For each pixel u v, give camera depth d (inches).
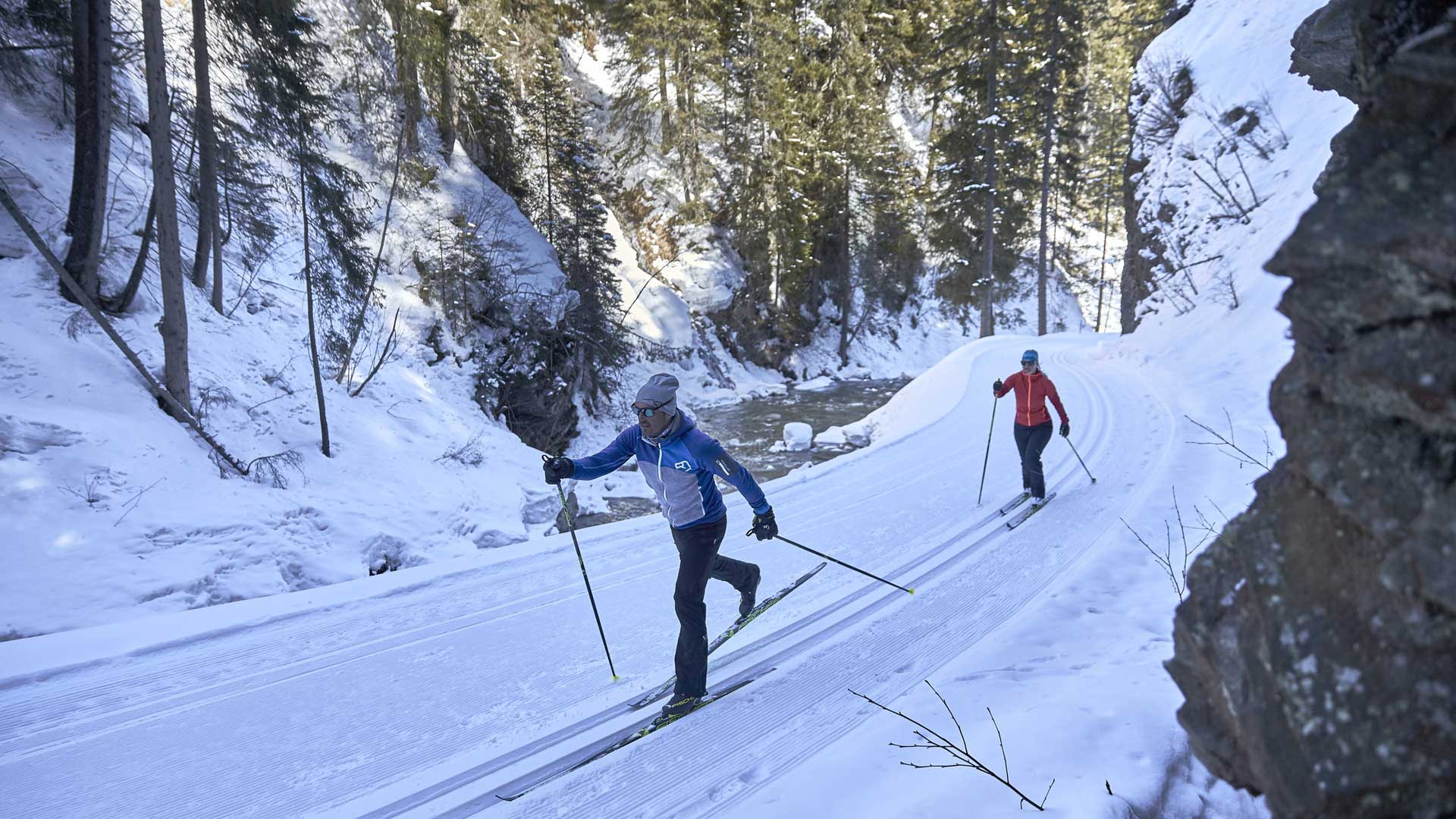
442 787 125.7
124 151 522.6
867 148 1323.8
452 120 872.3
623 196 1251.8
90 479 302.5
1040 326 1163.9
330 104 471.8
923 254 1489.9
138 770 131.3
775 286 1316.4
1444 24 44.9
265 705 152.0
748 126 1237.1
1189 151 702.5
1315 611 50.8
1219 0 796.0
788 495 315.0
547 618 193.8
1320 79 171.2
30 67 461.4
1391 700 45.4
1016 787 101.6
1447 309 43.1
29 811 121.2
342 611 197.0
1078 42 1068.5
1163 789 97.5
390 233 741.3
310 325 434.6
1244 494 248.4
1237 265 559.8
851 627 182.4
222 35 426.3
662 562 235.3
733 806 116.0
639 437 145.0
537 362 780.0
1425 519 43.9
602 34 1220.5
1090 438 376.5
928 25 1448.1
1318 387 52.6
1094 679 135.9
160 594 265.6
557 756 133.8
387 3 693.3
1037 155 1114.1
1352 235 46.5
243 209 494.9
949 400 568.1
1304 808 48.9
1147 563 204.5
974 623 180.5
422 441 529.3
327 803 122.3
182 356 380.8
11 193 413.1
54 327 374.6
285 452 407.8
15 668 161.0
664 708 145.4
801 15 1321.4
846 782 114.7
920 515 276.8
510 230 844.6
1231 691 56.3
